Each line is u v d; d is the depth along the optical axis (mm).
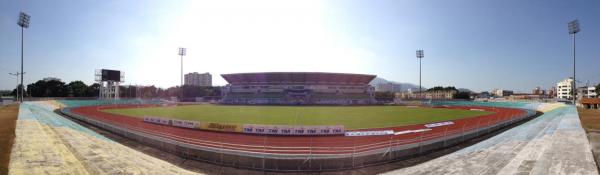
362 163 15055
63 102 64062
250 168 14695
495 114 43938
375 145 18781
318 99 82000
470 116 40500
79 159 13758
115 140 21109
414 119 36250
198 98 92625
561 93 145875
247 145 18516
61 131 21516
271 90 84625
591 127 23062
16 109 38281
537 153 14453
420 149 17391
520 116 34594
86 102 69062
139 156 16047
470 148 17578
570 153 14180
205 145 18594
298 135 22547
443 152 17750
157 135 21453
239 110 52438
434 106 67000
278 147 18344
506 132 23266
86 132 22875
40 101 59062
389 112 47812
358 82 89062
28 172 11188
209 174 13844
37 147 15008
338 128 22984
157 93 142750
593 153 14172
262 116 40594
